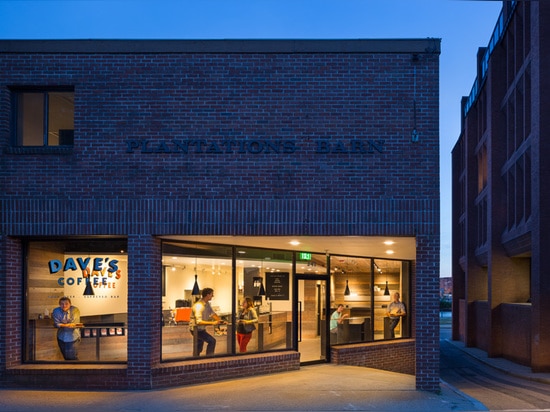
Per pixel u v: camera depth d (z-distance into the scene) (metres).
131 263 12.96
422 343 12.88
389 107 13.16
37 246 13.61
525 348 27.83
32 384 12.95
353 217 12.98
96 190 13.04
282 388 13.20
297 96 13.21
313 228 12.97
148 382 12.84
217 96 13.21
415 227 12.93
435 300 12.85
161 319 13.59
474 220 43.75
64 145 13.31
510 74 32.03
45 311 13.55
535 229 24.42
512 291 32.78
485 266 42.50
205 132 13.15
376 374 15.53
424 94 13.16
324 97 13.20
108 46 13.22
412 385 13.69
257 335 15.91
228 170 13.09
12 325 13.11
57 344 13.48
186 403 11.57
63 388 12.90
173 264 14.03
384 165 13.05
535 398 15.39
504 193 33.16
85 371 12.89
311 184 13.05
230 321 15.24
